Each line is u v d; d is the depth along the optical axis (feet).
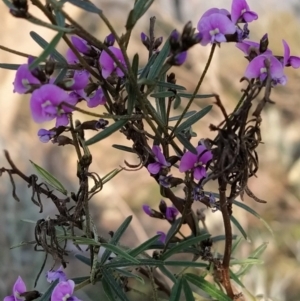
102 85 0.66
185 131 0.73
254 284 1.25
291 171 1.88
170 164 0.70
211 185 1.64
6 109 2.06
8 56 2.05
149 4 0.60
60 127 0.67
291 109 2.12
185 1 2.66
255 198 0.68
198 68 2.14
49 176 0.73
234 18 0.66
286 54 0.65
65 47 2.03
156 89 0.76
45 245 0.69
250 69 0.62
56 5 0.56
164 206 0.84
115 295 0.75
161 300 0.89
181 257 1.48
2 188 1.72
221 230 1.38
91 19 2.48
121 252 0.69
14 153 1.86
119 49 0.65
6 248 1.51
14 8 0.57
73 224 0.70
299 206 1.74
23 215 1.60
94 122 0.68
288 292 1.46
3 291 1.45
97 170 2.00
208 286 0.78
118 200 1.72
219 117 1.96
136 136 0.69
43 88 0.58
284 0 2.60
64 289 0.67
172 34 0.60
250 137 0.64
